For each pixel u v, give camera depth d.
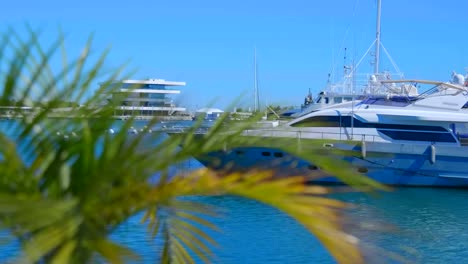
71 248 2.00
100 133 2.42
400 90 31.45
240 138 2.69
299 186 2.28
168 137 2.55
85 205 2.21
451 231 18.22
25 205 2.00
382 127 27.11
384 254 2.65
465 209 22.80
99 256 2.10
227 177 2.29
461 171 27.00
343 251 2.30
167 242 3.14
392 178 27.05
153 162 2.35
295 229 16.02
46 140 2.43
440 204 23.78
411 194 26.34
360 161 26.30
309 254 14.05
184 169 2.52
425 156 27.02
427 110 28.45
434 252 14.68
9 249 6.28
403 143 26.84
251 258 13.36
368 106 29.02
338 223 2.36
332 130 26.78
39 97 2.41
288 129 2.88
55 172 2.33
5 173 2.21
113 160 2.29
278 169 2.68
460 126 29.94
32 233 2.13
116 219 2.40
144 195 2.28
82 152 2.30
